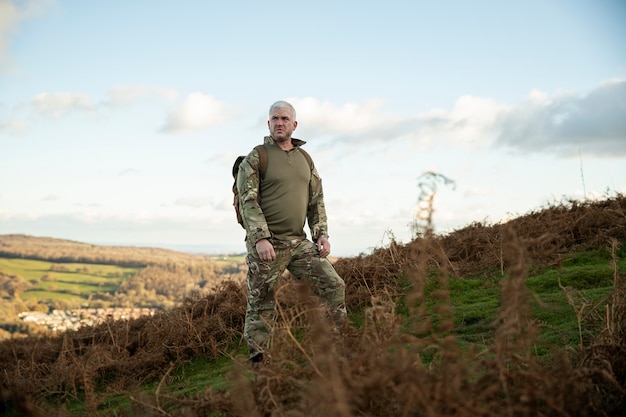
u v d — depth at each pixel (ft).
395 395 9.31
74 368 21.75
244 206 17.78
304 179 18.42
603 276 22.27
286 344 12.28
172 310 28.76
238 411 10.71
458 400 8.70
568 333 15.94
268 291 17.70
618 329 12.53
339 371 9.70
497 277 25.30
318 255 18.33
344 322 12.82
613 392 10.47
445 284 11.09
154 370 22.68
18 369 23.52
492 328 18.04
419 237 10.35
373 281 25.54
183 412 11.82
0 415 13.69
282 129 18.39
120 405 16.85
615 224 28.35
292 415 9.72
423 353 14.67
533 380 9.94
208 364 22.66
